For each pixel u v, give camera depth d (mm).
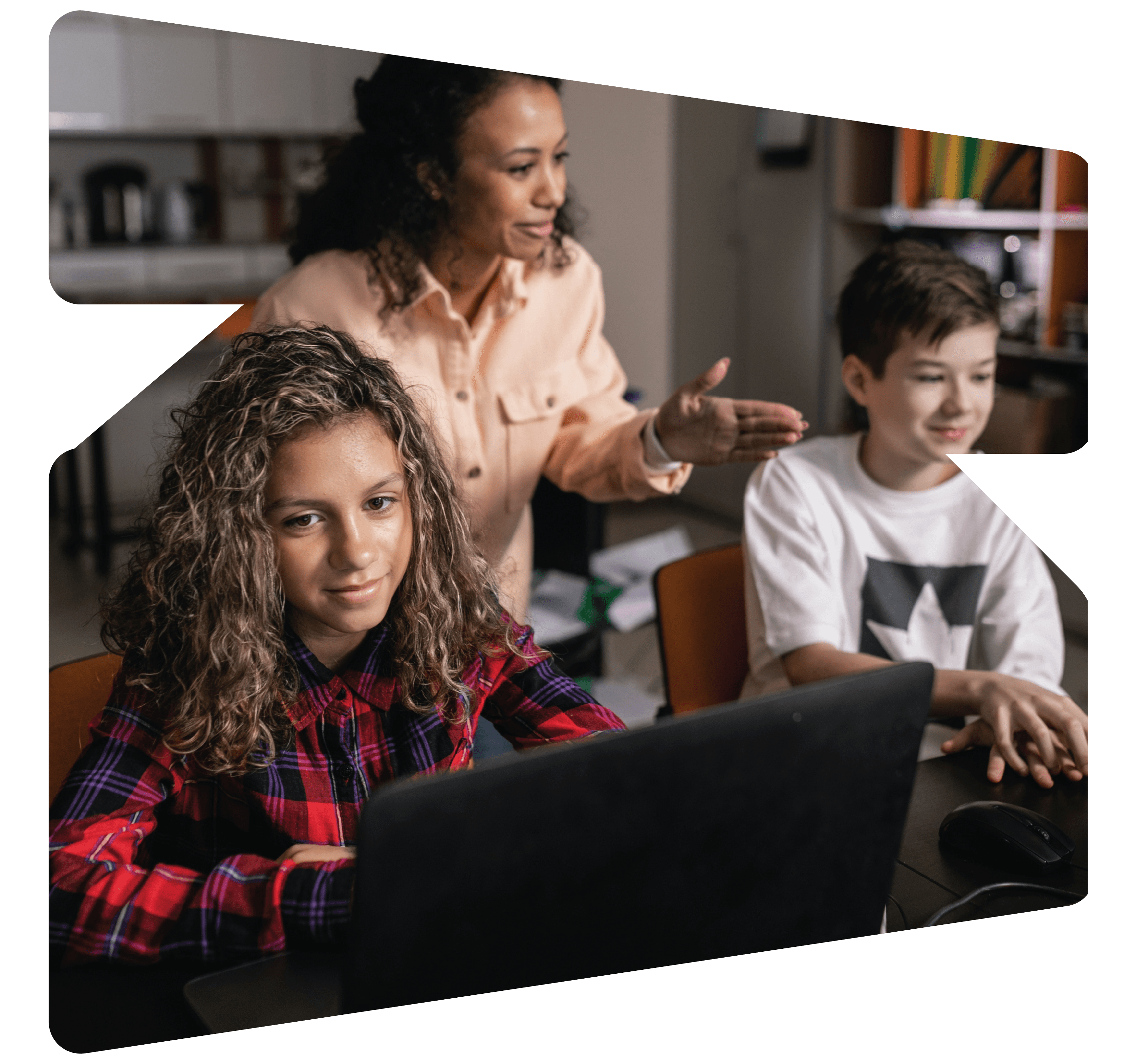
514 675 1248
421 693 1153
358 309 1481
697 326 1794
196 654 1018
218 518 994
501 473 1634
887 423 1840
